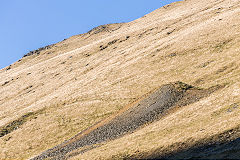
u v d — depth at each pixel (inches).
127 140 1419.8
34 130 2508.6
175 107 1745.8
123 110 2222.0
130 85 2874.0
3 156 2158.0
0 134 2603.3
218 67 2384.4
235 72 2143.2
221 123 1119.0
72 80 4121.6
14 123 2807.6
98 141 1718.8
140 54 3831.2
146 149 1160.2
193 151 968.3
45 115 2819.9
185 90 1980.8
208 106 1456.7
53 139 2242.9
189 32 3732.8
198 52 2970.0
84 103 2815.0
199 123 1263.5
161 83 2610.7
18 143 2333.9
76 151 1620.3
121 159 1163.3
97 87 3206.2
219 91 1696.6
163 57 3289.9
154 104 1911.9
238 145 855.1
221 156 805.9
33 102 3690.9
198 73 2471.7
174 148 1066.1
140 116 1833.2
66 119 2559.1
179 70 2758.4
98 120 2308.1
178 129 1295.5
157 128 1440.7
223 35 3053.6
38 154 2031.3
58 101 3149.6
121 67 3612.2
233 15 3599.9
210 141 996.6
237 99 1358.3
